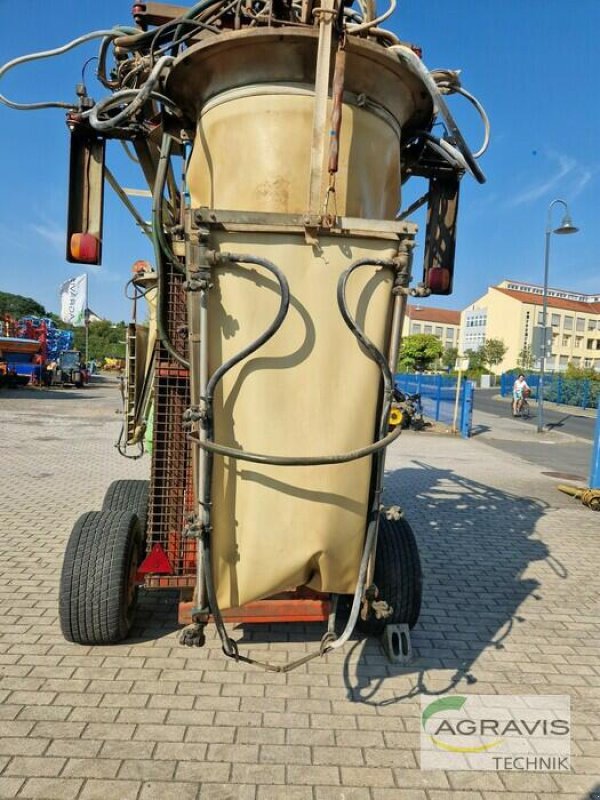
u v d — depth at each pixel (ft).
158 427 11.02
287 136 8.71
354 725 9.51
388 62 8.71
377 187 9.33
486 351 227.61
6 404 64.95
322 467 8.27
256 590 8.45
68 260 9.88
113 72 10.84
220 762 8.46
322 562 8.50
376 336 8.24
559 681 11.25
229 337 7.94
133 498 14.46
